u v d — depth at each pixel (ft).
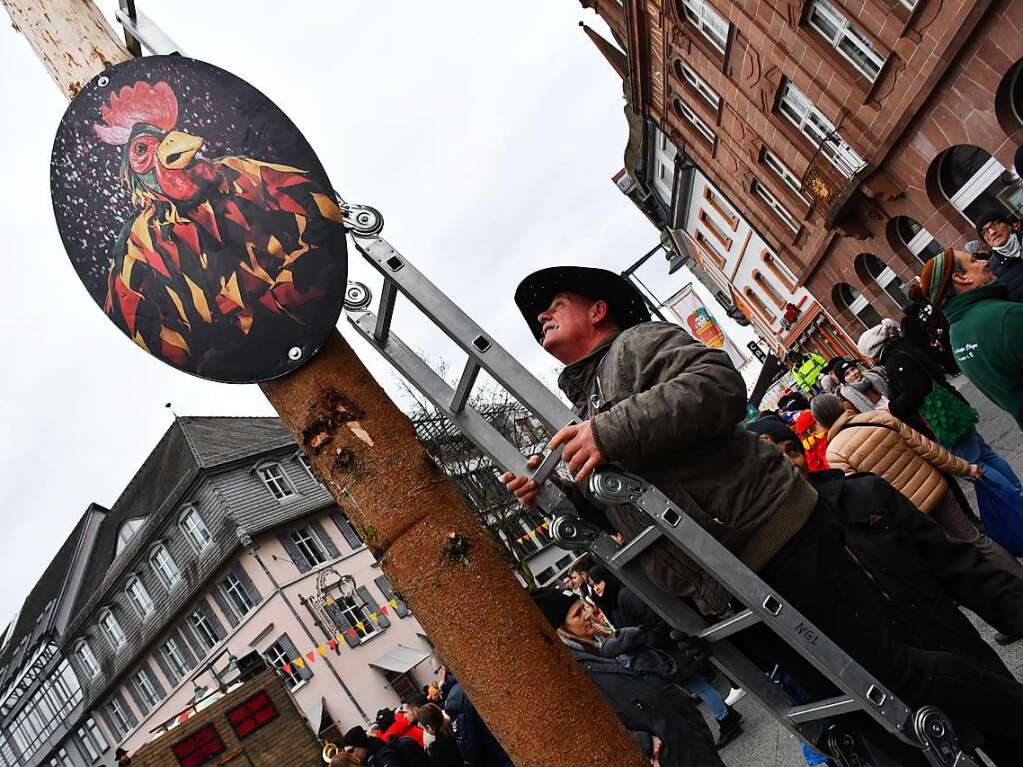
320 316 7.15
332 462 6.88
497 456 9.10
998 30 52.16
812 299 116.88
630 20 99.55
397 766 19.39
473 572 6.43
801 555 7.67
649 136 135.03
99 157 7.85
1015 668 14.32
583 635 13.50
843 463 16.08
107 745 148.66
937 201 65.67
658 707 12.11
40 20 9.12
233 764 29.48
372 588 128.26
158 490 142.82
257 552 121.60
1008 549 16.26
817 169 78.07
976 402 45.19
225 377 7.26
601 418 7.22
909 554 10.05
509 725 6.23
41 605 171.01
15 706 170.19
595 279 8.98
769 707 8.31
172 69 7.93
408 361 9.64
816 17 66.69
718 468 7.72
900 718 7.22
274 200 7.47
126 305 7.60
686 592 7.99
